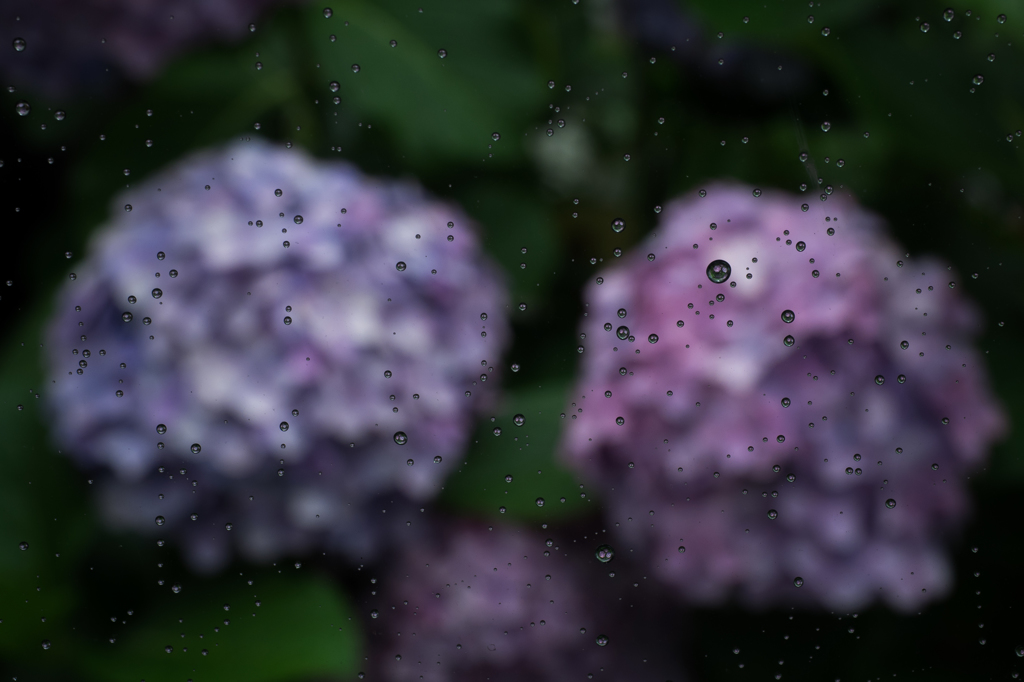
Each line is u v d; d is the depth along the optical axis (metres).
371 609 1.16
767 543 1.13
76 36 1.21
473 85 1.23
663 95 1.27
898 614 1.16
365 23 1.23
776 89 1.23
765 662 1.17
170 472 1.13
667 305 1.14
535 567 1.16
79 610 1.16
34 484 1.16
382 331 1.14
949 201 1.19
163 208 1.15
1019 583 1.16
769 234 1.15
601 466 1.15
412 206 1.18
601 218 1.28
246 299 1.13
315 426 1.13
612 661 1.16
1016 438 1.15
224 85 1.25
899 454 1.12
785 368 1.13
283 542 1.14
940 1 1.18
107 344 1.14
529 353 1.22
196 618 1.14
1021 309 1.18
